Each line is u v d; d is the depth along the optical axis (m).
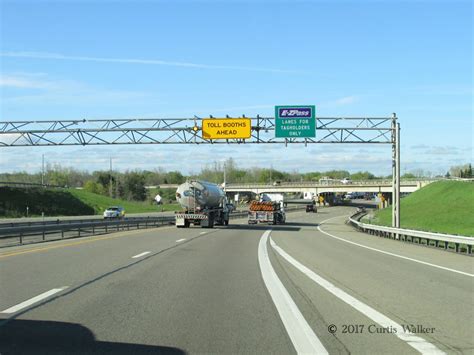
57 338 7.93
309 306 10.66
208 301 11.03
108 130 43.16
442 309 10.44
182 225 48.06
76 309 10.05
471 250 24.83
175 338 7.97
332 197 159.12
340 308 10.47
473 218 63.91
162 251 22.81
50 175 155.88
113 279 14.03
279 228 51.66
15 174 146.25
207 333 8.29
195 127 42.12
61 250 22.52
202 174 173.00
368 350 7.44
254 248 25.95
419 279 14.88
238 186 145.50
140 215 86.38
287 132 41.12
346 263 19.31
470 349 7.54
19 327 8.60
